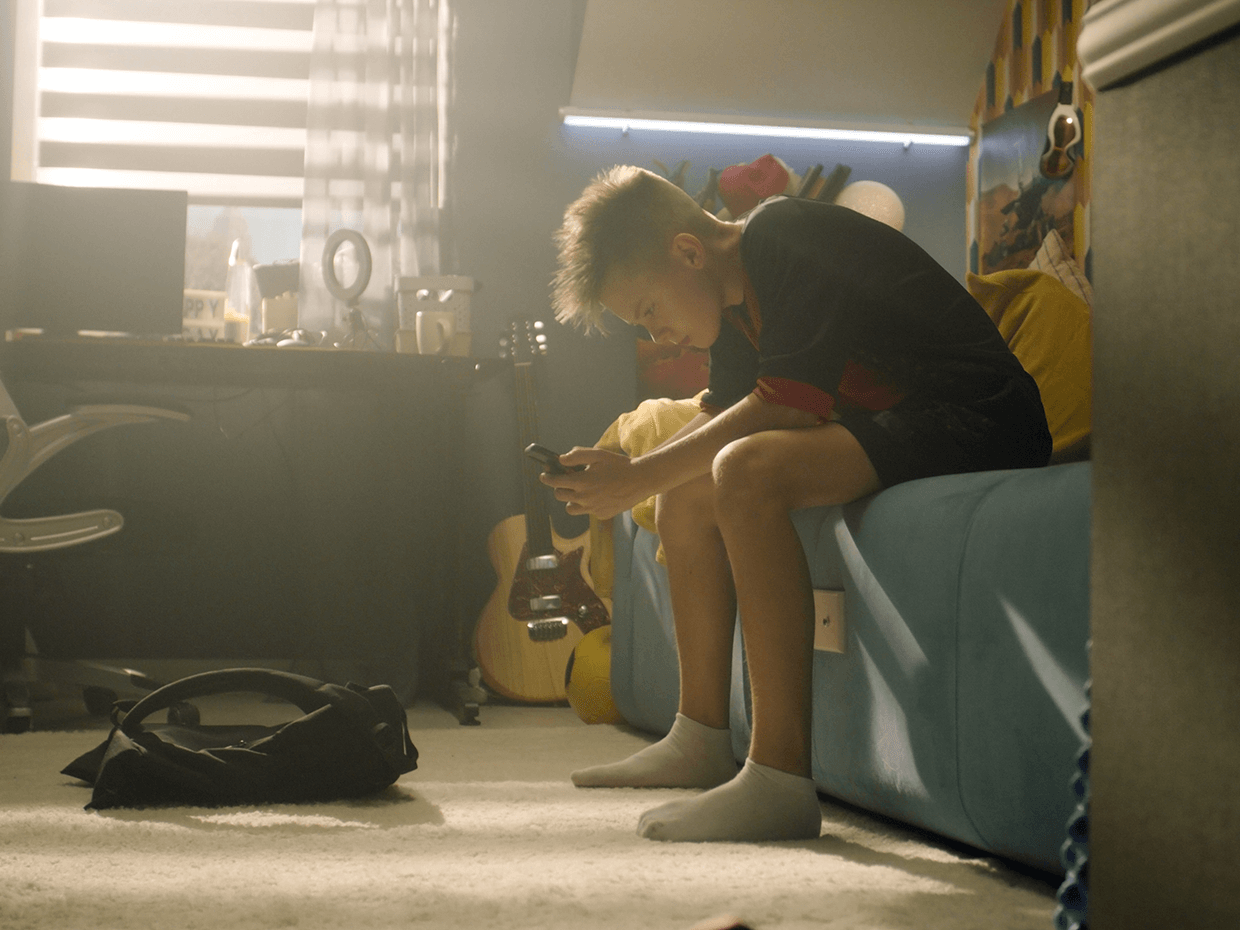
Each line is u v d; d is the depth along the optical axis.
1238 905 0.42
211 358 2.44
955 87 3.35
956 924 0.82
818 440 1.21
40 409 2.92
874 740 1.23
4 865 0.99
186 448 3.01
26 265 2.73
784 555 1.16
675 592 1.46
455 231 3.16
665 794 1.40
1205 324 0.44
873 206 3.20
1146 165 0.48
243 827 1.18
